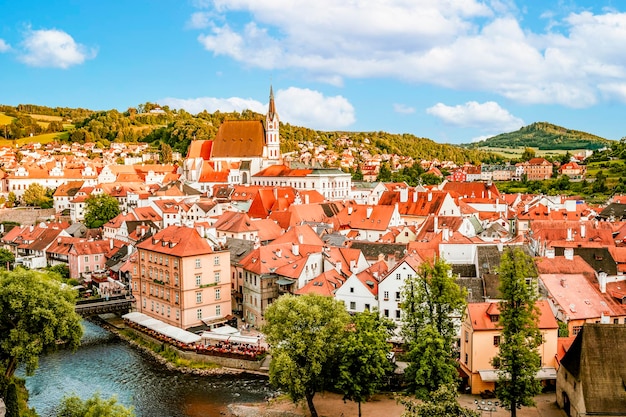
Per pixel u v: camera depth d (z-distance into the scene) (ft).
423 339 268.82
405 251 445.78
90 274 573.74
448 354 278.67
